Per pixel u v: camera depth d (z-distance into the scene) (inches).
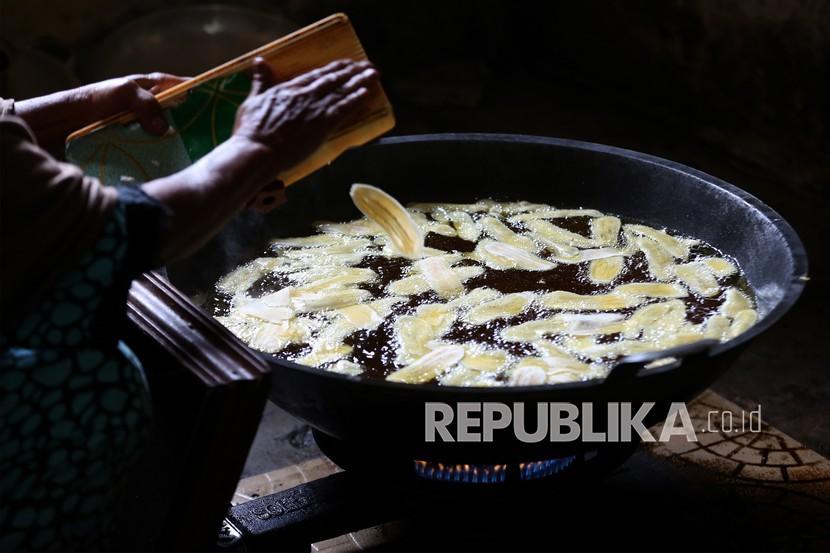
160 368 49.1
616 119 150.3
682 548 61.7
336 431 53.6
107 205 40.1
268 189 52.4
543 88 162.7
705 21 135.6
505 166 76.6
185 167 55.6
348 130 51.6
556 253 68.6
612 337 58.0
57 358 41.1
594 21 154.6
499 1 165.0
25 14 136.2
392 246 70.4
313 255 69.2
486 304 61.4
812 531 63.3
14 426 40.5
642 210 73.0
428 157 76.6
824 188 124.0
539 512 59.6
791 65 126.0
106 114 56.7
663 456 71.5
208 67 136.0
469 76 161.3
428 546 63.1
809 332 99.0
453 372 54.2
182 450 48.6
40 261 39.4
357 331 59.0
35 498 41.9
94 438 42.4
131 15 141.7
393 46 161.0
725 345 49.0
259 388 46.4
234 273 66.7
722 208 67.4
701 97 140.1
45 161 39.6
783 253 59.4
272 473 74.7
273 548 58.5
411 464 56.4
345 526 59.9
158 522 50.5
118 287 41.9
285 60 51.4
